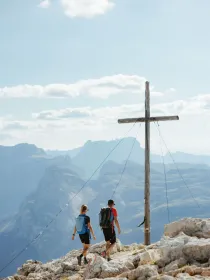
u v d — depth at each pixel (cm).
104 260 1441
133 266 1405
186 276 1055
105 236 1617
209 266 1172
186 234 1697
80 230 1625
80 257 1639
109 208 1614
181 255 1292
